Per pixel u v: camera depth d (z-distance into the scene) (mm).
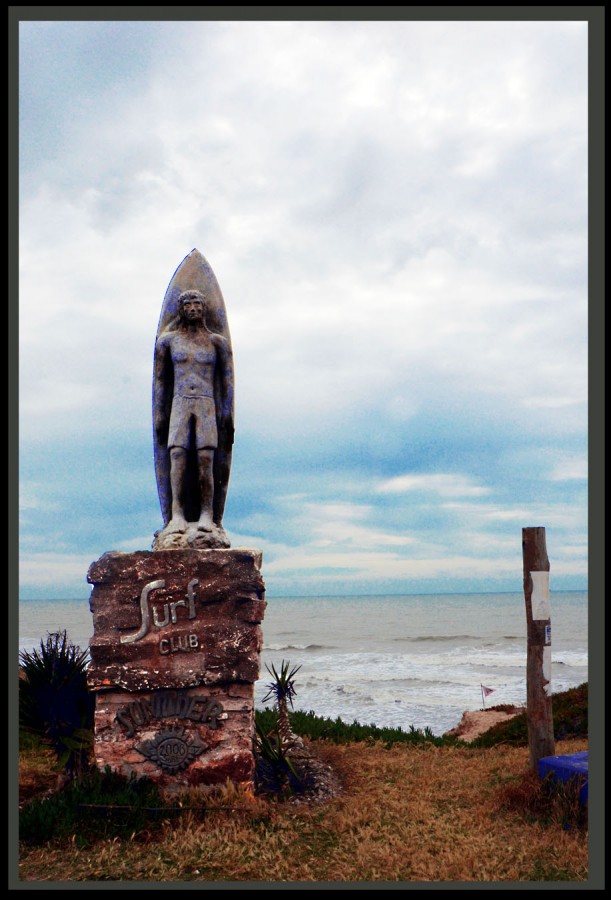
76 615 74375
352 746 11719
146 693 7984
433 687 30547
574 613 68375
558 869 6449
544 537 9031
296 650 49469
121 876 6219
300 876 6312
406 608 89062
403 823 7715
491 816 7918
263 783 8680
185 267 9508
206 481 8914
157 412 9266
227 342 9320
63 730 8375
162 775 7809
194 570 8219
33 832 6875
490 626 63219
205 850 6715
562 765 8094
